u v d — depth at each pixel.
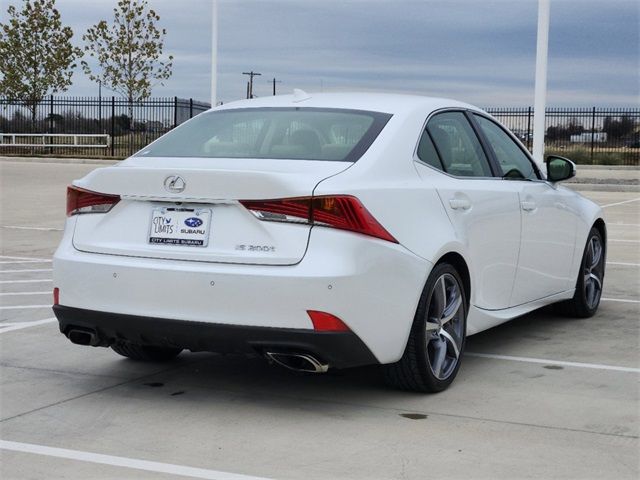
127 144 35.91
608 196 20.27
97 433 4.21
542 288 6.29
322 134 4.86
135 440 4.12
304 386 5.04
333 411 4.57
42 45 41.44
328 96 5.46
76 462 3.83
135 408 4.61
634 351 5.99
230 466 3.78
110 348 5.98
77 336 4.80
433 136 5.20
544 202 6.20
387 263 4.37
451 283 4.99
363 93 5.57
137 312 4.42
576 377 5.29
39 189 20.22
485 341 6.31
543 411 4.59
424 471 3.73
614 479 3.66
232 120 5.27
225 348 4.32
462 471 3.73
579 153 31.06
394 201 4.54
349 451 3.97
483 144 5.73
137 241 4.52
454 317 5.06
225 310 4.23
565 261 6.60
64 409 4.59
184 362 5.60
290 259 4.17
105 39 42.97
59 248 4.78
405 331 4.54
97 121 35.50
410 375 4.75
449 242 4.84
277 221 4.22
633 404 4.73
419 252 4.59
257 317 4.18
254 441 4.10
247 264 4.23
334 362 4.25
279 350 4.22
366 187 4.40
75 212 4.77
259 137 4.98
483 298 5.43
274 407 4.64
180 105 34.50
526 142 30.86
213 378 5.21
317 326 4.13
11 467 3.76
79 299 4.60
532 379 5.24
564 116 31.06
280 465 3.79
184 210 4.42
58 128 36.75
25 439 4.12
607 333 6.59
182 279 4.30
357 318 4.23
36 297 7.82
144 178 4.46
